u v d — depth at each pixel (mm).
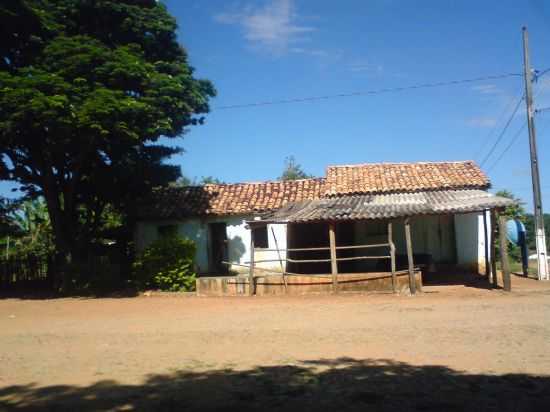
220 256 23094
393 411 5668
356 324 11039
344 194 21547
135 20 17938
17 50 17203
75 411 5875
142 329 11188
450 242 20875
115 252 24484
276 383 6777
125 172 20266
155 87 17109
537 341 8930
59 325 12117
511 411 5621
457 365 7520
